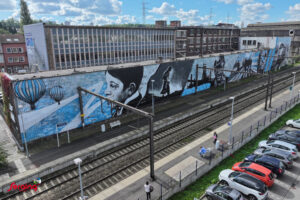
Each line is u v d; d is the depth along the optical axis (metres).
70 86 27.05
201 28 77.25
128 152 23.30
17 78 24.31
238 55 56.62
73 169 20.58
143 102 36.72
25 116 24.03
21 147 23.62
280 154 20.16
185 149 23.39
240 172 17.48
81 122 28.86
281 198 16.27
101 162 21.75
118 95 32.44
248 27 117.56
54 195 17.22
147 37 61.12
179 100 41.41
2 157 20.38
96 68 32.94
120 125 30.02
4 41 61.12
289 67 78.62
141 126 29.34
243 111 34.78
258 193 15.47
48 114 25.80
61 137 26.72
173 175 19.09
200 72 46.66
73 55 47.69
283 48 77.69
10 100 24.55
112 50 54.03
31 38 48.16
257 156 19.95
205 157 21.73
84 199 14.23
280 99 40.34
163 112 34.75
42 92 24.89
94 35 50.09
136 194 16.86
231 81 56.94
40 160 21.58
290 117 31.91
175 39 69.06
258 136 26.25
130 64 36.81
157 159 21.84
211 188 16.08
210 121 31.31
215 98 42.28
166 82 39.91
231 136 26.16
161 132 28.30
